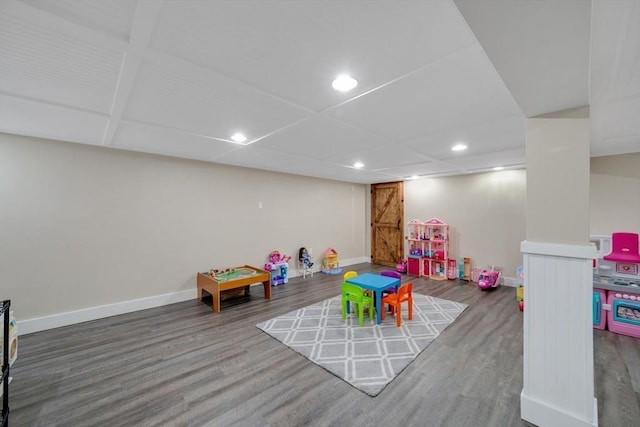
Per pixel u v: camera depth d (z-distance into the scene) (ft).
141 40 3.88
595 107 6.31
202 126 7.68
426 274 18.06
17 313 9.11
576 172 4.94
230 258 14.61
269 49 4.10
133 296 11.49
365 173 16.88
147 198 11.85
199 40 3.89
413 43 3.94
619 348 8.29
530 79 3.88
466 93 5.53
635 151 11.05
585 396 4.87
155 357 7.82
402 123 7.31
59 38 3.83
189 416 5.57
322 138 8.84
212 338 9.02
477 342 8.70
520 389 6.38
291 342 8.71
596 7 3.20
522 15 2.57
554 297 5.18
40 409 5.74
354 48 4.07
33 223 9.38
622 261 9.92
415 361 7.62
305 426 5.31
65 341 8.73
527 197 5.41
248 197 15.38
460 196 17.21
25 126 7.89
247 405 5.89
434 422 5.41
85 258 10.37
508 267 15.34
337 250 20.72
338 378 6.86
